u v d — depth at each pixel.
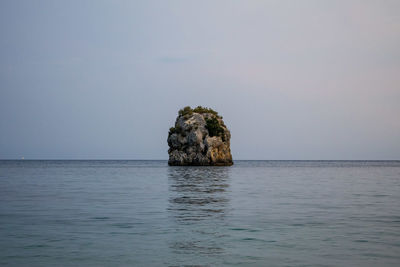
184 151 152.75
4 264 14.06
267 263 14.27
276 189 46.88
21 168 142.12
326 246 16.77
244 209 28.23
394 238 18.31
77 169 131.25
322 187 50.56
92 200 34.16
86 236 18.70
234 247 16.58
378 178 75.44
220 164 152.38
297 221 22.98
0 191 43.50
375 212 26.84
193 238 18.27
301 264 14.12
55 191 43.50
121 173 96.69
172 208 28.73
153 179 68.88
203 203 31.94
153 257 15.02
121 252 15.74
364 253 15.59
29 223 22.23
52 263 14.24
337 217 24.58
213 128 151.62
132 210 27.59
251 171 111.75
